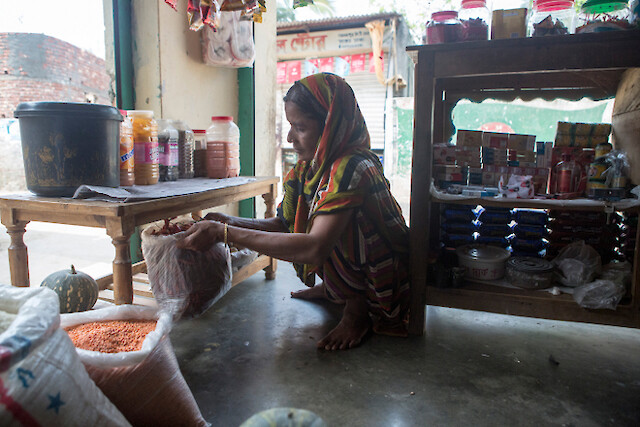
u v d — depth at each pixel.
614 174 1.97
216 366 1.72
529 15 2.02
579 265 1.99
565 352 1.89
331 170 1.80
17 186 7.24
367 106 9.16
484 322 2.21
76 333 1.21
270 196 2.58
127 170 1.93
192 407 1.23
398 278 1.98
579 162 2.11
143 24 2.69
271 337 1.98
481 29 1.85
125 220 1.50
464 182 2.24
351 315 2.03
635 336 2.06
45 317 0.82
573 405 1.50
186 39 2.91
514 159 2.20
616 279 1.93
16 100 7.98
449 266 2.19
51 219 1.65
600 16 1.76
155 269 1.70
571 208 1.83
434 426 1.37
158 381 1.12
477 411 1.46
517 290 1.99
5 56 7.82
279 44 8.92
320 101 1.81
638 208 1.77
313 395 1.53
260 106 3.73
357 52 8.71
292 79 9.01
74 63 8.72
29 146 1.63
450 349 1.90
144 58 2.72
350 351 1.87
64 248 4.00
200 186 2.06
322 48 8.76
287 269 3.02
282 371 1.69
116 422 0.93
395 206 2.06
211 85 3.22
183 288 1.70
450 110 2.60
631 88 2.12
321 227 1.71
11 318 0.87
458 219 2.28
